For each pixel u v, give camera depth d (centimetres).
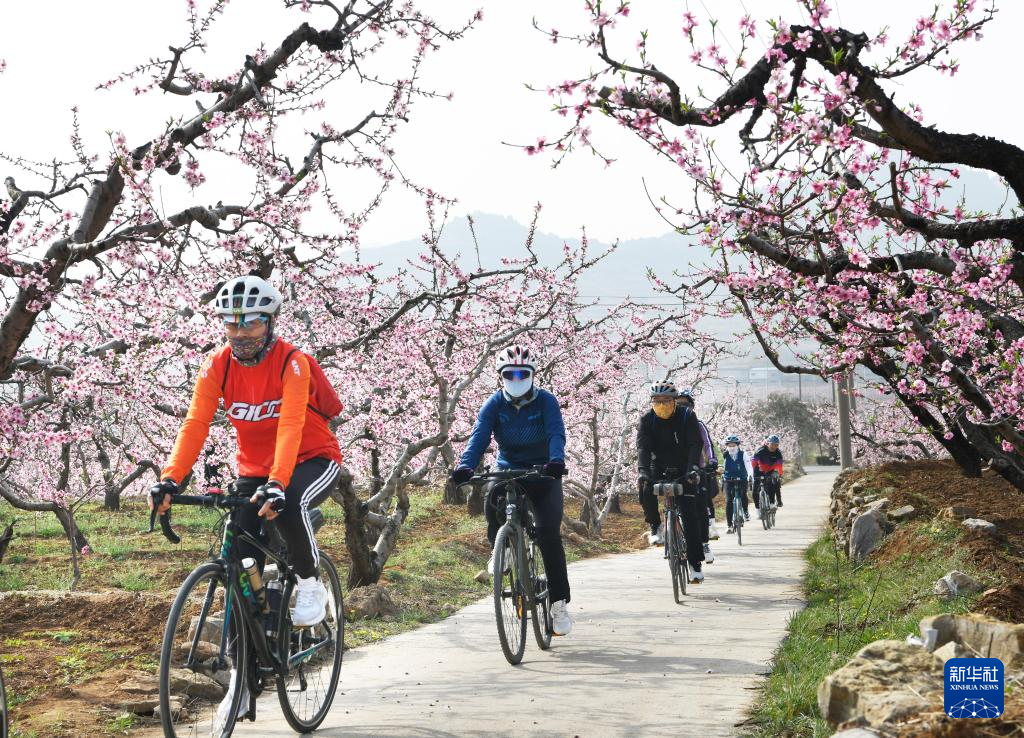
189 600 442
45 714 506
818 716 458
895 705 382
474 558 1380
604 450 2678
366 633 780
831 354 738
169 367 977
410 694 562
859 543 1063
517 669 627
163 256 858
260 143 917
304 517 459
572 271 1456
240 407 459
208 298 899
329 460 480
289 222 920
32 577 1153
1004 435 662
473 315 1405
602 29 540
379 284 1163
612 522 2631
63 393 951
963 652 438
